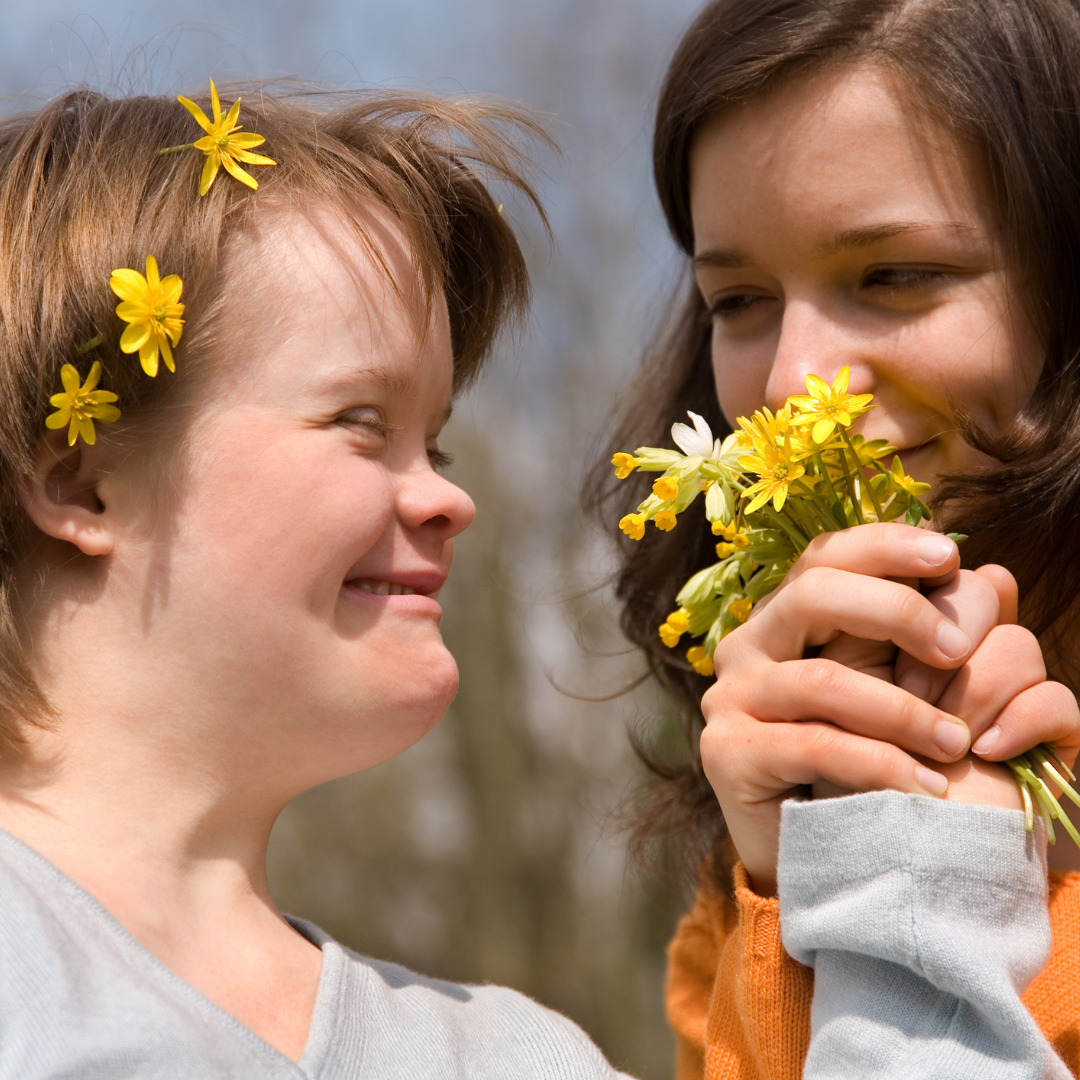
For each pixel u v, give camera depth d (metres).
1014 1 1.49
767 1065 1.42
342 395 1.39
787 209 1.48
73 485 1.38
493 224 1.49
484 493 5.44
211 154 1.39
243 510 1.37
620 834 1.80
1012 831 1.38
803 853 1.39
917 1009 1.36
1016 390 1.48
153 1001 1.33
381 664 1.39
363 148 1.44
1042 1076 1.34
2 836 1.35
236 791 1.38
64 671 1.37
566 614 2.51
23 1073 1.31
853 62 1.47
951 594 1.41
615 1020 5.89
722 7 1.52
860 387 1.47
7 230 1.39
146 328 1.37
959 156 1.46
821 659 1.41
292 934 1.40
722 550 1.45
